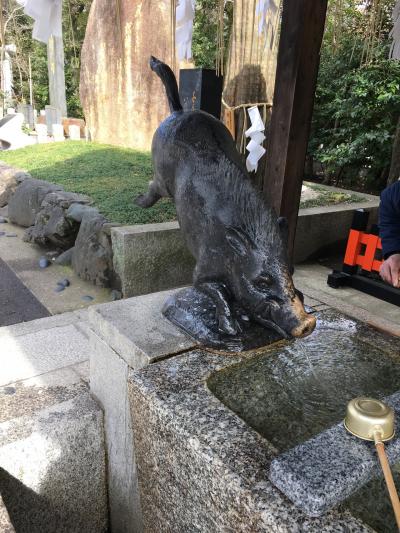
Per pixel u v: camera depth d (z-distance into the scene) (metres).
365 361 1.70
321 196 5.72
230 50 4.11
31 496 1.73
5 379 2.17
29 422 1.75
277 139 3.25
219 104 2.51
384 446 1.06
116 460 1.85
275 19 3.10
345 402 1.47
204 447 1.15
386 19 3.47
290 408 1.41
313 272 4.54
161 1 6.87
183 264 3.89
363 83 6.62
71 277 4.29
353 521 0.93
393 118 6.93
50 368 2.30
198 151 1.63
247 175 1.58
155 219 4.23
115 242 3.65
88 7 8.66
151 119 7.54
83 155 7.25
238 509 1.03
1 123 9.97
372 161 7.49
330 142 8.23
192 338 1.68
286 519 0.93
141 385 1.41
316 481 0.96
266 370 1.59
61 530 1.89
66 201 4.77
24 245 5.23
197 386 1.42
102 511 2.02
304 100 3.13
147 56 7.23
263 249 1.46
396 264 2.11
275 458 1.04
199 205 1.59
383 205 2.22
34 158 7.30
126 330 1.71
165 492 1.39
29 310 3.57
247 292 1.51
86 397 1.95
